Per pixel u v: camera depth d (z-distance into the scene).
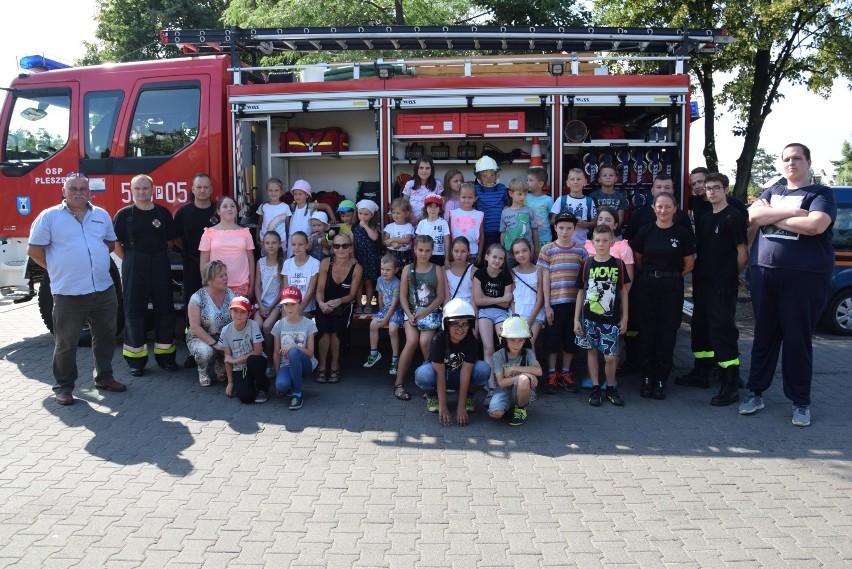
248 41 7.78
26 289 8.12
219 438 5.18
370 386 6.61
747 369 7.24
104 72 7.72
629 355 7.03
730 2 13.69
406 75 7.88
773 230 5.49
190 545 3.61
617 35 7.41
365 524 3.84
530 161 7.37
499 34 7.47
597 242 5.92
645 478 4.48
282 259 7.15
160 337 6.90
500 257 6.21
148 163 7.59
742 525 3.84
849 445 5.05
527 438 5.22
